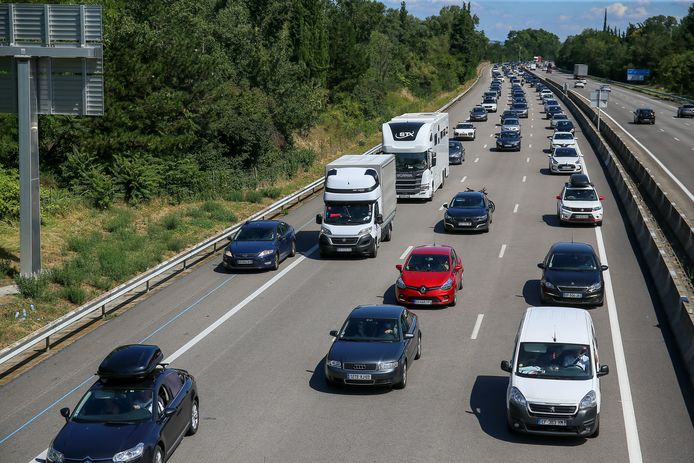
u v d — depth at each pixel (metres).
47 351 20.09
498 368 18.22
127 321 22.36
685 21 156.88
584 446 14.08
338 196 29.98
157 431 12.79
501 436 14.56
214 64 46.16
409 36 143.38
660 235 32.50
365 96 81.69
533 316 16.62
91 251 29.25
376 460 13.50
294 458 13.61
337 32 78.62
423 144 40.50
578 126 77.00
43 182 35.88
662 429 14.77
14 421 15.56
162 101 40.06
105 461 12.05
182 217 36.28
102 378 13.52
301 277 27.14
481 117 83.31
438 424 15.12
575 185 37.03
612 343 19.83
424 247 25.06
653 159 53.50
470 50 162.00
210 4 62.03
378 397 16.58
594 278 22.86
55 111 24.80
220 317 22.55
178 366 18.56
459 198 34.81
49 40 24.39
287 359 19.02
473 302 23.67
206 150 45.53
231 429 14.93
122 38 39.53
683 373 17.73
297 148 56.50
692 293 24.41
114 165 37.53
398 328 17.80
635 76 154.38
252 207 40.38
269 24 72.50
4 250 28.62
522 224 35.44
